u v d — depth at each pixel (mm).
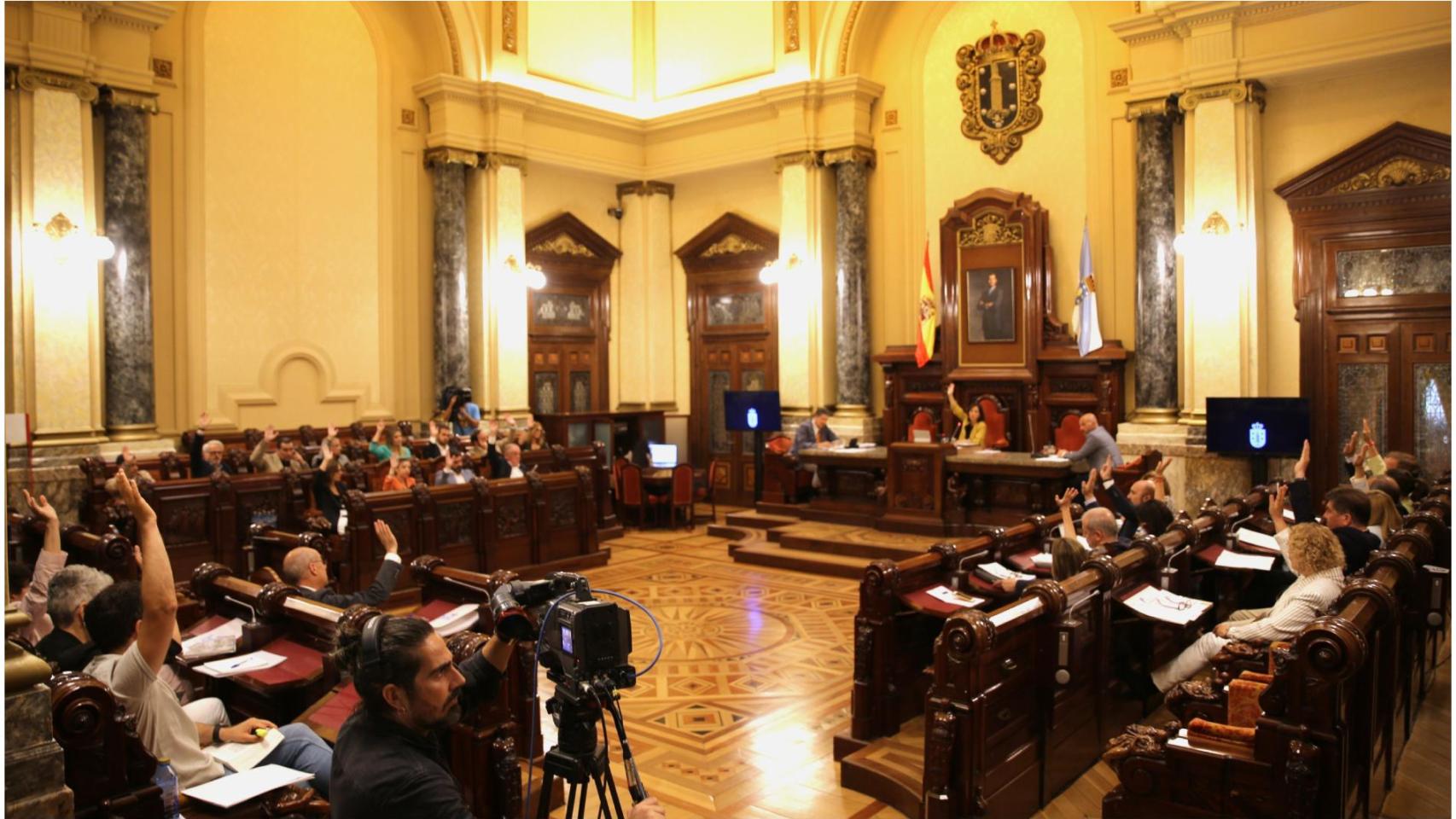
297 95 11945
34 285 9523
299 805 3240
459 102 12773
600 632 2477
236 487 8805
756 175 14203
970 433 11953
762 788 4898
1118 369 11352
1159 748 3643
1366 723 3754
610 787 2539
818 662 6938
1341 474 10258
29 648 2672
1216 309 10320
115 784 2738
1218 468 10203
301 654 4500
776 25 13414
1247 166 10227
